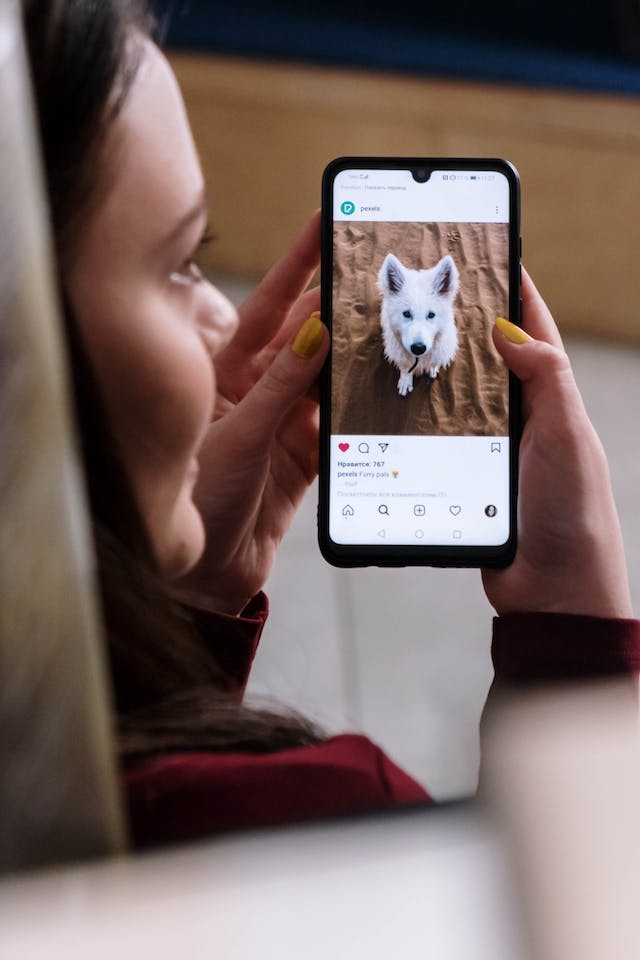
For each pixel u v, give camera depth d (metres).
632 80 2.83
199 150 2.86
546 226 2.83
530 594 0.64
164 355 0.45
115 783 0.22
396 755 1.61
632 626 0.59
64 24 0.39
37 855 0.21
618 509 2.09
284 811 0.41
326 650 1.77
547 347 0.65
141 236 0.44
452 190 0.70
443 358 0.69
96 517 0.44
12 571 0.21
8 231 0.21
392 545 0.70
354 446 0.70
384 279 0.69
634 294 2.78
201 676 0.48
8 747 0.21
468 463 0.69
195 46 2.85
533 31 2.95
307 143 2.87
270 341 0.75
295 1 2.98
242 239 2.90
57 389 0.22
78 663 0.22
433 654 1.78
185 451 0.49
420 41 2.96
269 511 0.72
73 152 0.40
